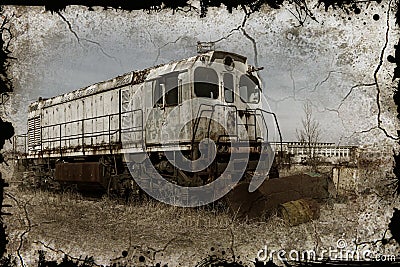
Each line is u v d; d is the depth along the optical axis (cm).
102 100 1144
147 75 992
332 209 781
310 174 902
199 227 690
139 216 795
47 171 1380
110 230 693
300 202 714
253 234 635
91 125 1177
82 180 1118
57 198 1086
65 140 1288
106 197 1005
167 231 672
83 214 848
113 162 1077
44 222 749
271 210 716
